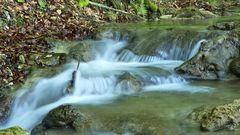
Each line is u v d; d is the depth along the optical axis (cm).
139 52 786
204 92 597
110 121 499
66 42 781
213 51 677
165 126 480
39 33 804
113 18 1031
